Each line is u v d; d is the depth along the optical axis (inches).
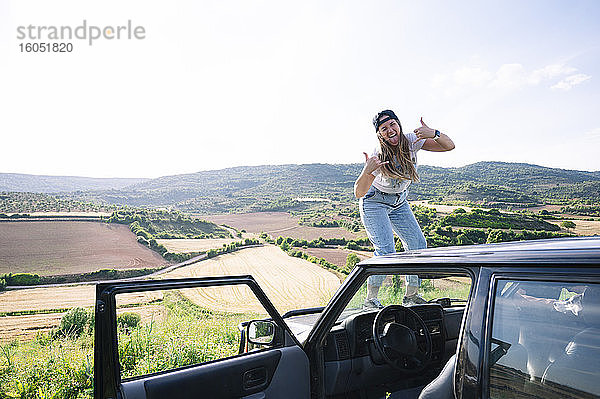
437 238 1187.3
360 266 102.8
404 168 216.8
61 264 2154.3
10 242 2400.3
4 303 1576.0
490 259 72.4
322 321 112.8
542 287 64.2
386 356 103.8
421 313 94.2
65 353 312.7
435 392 77.0
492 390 67.1
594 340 58.3
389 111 216.4
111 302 90.7
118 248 2465.6
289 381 112.8
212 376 100.9
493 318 68.9
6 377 270.1
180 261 2277.3
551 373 61.4
